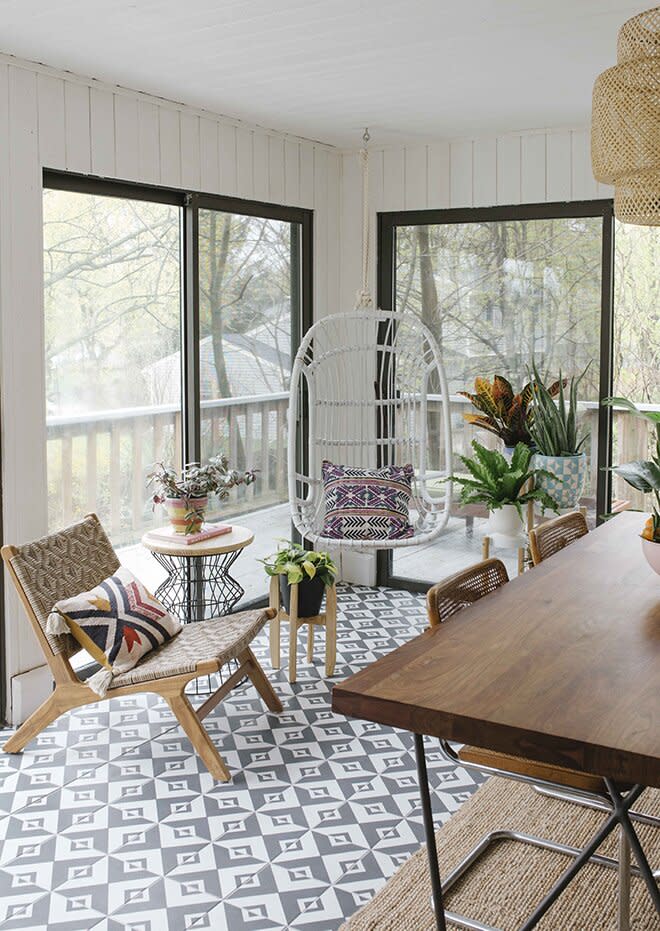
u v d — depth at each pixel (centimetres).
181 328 452
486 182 494
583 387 489
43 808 308
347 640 461
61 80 365
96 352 418
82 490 423
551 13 297
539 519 466
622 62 236
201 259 454
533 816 299
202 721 371
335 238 535
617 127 231
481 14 297
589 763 157
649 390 496
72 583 349
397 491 447
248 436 494
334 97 407
